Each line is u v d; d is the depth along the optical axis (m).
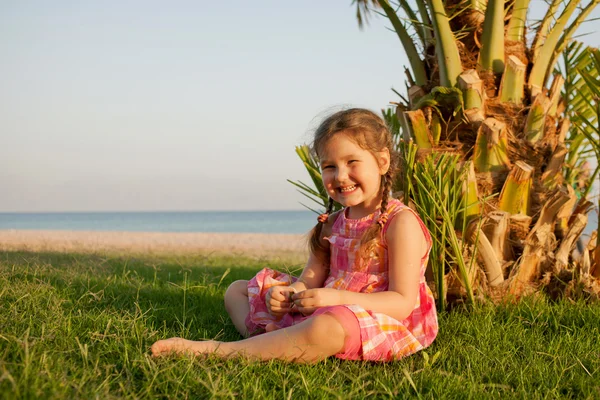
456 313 2.93
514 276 3.13
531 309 2.93
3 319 2.34
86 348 1.86
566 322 2.75
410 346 2.25
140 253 8.38
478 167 3.18
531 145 3.26
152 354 2.02
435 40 3.42
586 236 3.69
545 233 3.18
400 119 3.45
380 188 2.57
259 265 6.21
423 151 3.23
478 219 3.07
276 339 2.08
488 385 1.85
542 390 1.87
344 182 2.41
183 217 133.62
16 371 1.65
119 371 1.89
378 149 2.44
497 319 2.83
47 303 2.76
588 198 3.75
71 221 106.75
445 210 2.92
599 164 3.53
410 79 3.58
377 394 1.83
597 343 2.39
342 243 2.57
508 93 3.30
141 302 3.24
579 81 4.02
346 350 2.09
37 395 1.46
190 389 1.72
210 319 2.92
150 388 1.67
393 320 2.22
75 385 1.57
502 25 3.31
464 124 3.24
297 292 2.40
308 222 88.81
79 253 6.81
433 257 3.02
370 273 2.47
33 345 1.94
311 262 2.80
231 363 1.96
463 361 2.20
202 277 4.58
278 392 1.75
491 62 3.34
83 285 3.49
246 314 2.60
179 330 2.58
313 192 3.37
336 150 2.40
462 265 2.97
